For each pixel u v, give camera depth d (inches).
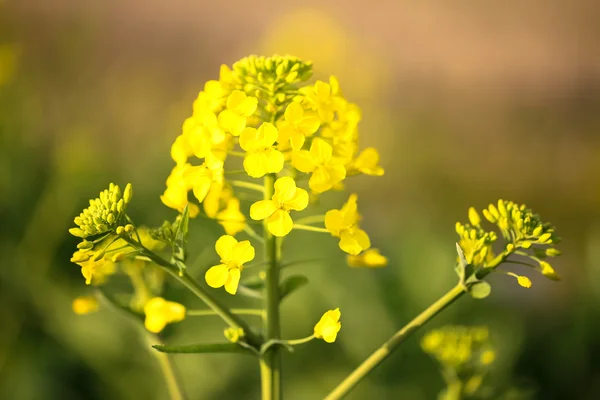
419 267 36.5
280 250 18.7
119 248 17.6
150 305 18.7
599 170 62.9
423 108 68.0
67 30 44.4
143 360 32.1
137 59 81.6
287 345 18.0
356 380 18.1
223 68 18.6
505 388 22.1
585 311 33.6
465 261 17.9
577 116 78.1
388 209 46.5
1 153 35.0
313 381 32.9
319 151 18.0
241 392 32.4
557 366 33.0
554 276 17.9
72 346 32.4
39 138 38.1
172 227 17.8
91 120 45.9
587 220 56.7
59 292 32.8
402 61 87.7
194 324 32.3
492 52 92.4
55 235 33.5
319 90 18.3
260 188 18.7
